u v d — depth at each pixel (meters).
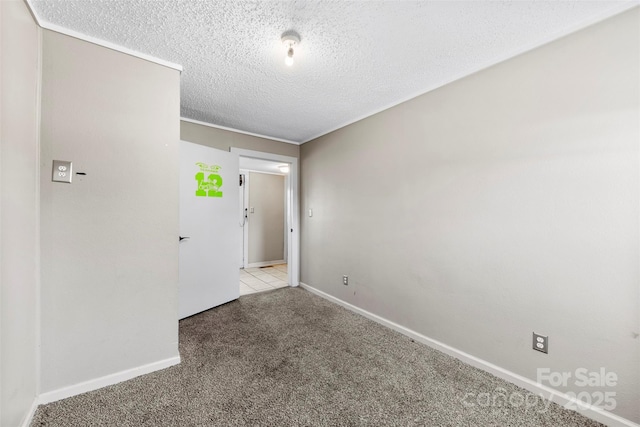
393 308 2.54
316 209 3.62
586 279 1.45
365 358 2.01
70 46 1.53
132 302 1.73
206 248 2.95
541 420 1.41
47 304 1.47
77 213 1.55
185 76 2.06
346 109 2.70
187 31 1.56
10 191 1.17
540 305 1.61
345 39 1.62
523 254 1.68
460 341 2.01
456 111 2.03
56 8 1.37
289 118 2.95
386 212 2.61
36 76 1.42
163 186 1.85
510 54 1.72
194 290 2.83
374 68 1.94
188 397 1.55
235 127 3.26
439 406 1.50
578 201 1.47
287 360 1.96
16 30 1.21
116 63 1.67
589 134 1.43
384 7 1.36
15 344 1.21
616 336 1.36
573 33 1.48
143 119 1.77
